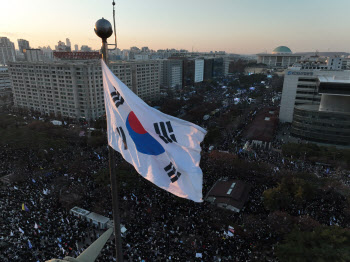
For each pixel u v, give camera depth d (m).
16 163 76.75
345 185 60.34
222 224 49.06
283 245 40.19
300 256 37.66
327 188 60.25
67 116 147.38
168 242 44.03
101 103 146.25
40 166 75.19
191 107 160.38
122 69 160.50
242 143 99.25
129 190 60.47
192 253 41.81
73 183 62.94
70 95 142.00
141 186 62.88
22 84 163.00
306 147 86.00
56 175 69.94
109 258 39.75
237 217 52.72
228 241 44.09
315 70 130.75
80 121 140.25
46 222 49.06
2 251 41.59
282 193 54.53
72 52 156.75
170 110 144.62
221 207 56.19
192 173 18.19
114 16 15.38
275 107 163.38
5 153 85.31
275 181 66.06
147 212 52.84
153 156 17.64
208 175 71.50
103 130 114.06
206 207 55.09
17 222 48.56
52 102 151.75
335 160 79.44
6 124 116.88
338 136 105.31
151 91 194.88
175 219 50.28
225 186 62.62
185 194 17.88
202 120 131.25
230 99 190.62
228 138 104.19
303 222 46.31
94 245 23.48
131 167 68.94
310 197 56.44
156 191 61.62
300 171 71.56
